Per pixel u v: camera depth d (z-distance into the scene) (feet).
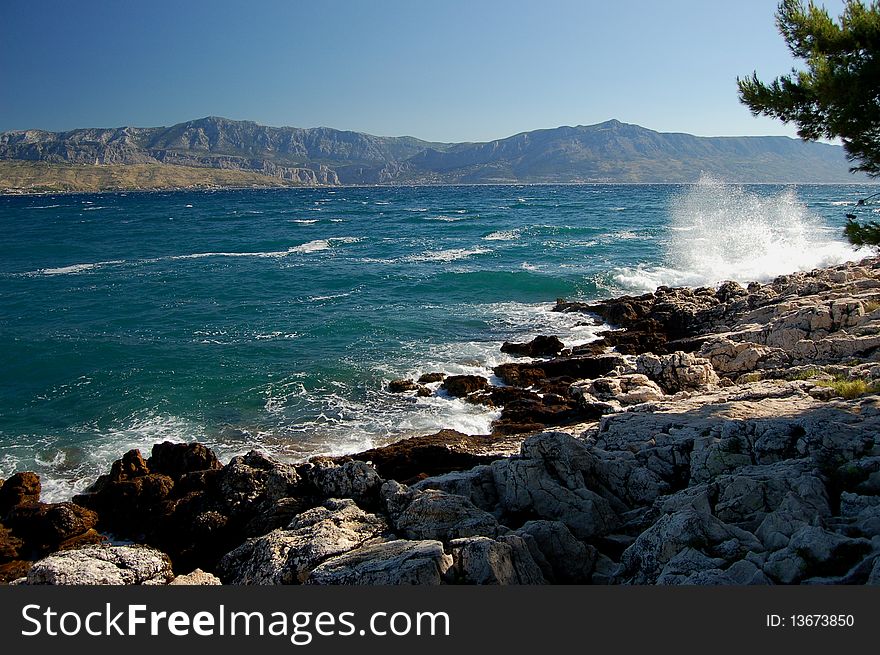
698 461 36.55
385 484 37.91
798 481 29.91
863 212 241.14
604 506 33.83
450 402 65.00
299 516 35.70
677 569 24.75
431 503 32.24
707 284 120.57
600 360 71.31
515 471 35.47
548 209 339.16
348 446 55.62
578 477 35.32
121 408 64.69
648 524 32.45
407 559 25.67
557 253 158.81
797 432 35.40
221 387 69.82
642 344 80.28
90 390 69.36
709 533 26.53
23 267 153.28
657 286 120.26
